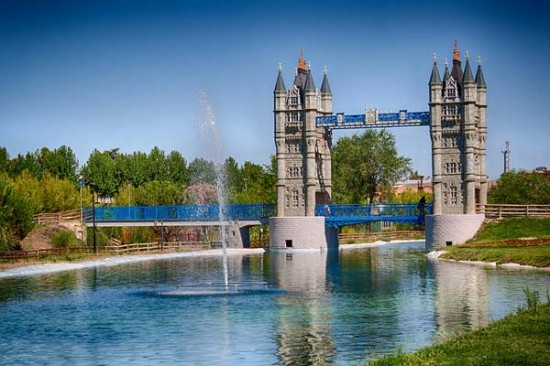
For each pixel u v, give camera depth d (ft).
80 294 254.47
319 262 396.37
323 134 538.06
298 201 516.73
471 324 187.32
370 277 302.66
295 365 151.53
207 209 531.50
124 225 527.40
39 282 293.43
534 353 127.85
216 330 186.50
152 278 309.22
